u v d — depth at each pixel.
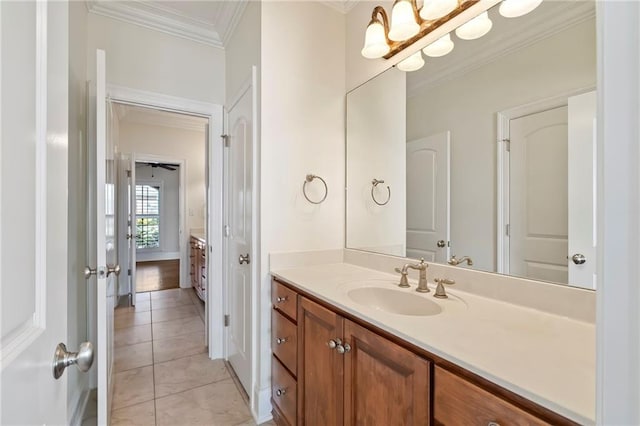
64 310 0.68
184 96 2.35
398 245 1.66
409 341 0.85
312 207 1.89
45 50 0.57
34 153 0.52
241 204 2.05
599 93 0.37
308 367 1.34
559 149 1.04
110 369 1.80
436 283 1.41
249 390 1.84
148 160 4.62
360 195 1.90
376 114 1.79
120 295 4.12
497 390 0.65
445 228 1.42
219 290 2.48
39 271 0.54
